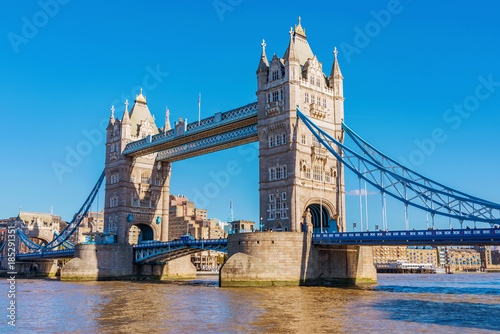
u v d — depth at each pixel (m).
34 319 48.41
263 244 79.81
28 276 168.12
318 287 77.94
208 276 161.00
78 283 105.62
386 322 43.94
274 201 89.94
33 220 191.00
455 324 43.03
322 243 81.50
